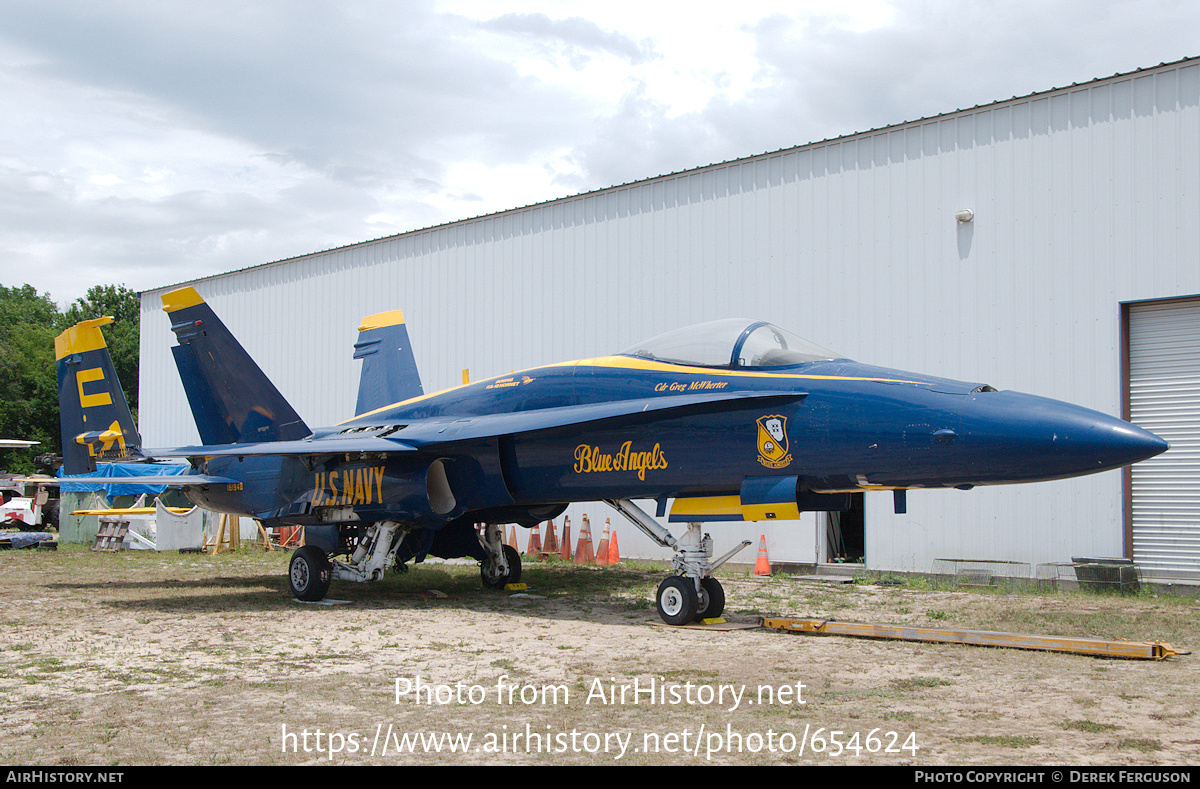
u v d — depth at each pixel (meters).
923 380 7.86
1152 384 11.82
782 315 14.92
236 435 12.58
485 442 10.07
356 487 10.71
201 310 12.76
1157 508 11.70
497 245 19.00
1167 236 11.59
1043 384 12.45
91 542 20.73
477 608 9.98
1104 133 12.14
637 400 9.10
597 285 17.34
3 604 10.22
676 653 7.05
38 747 4.44
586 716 5.05
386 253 21.12
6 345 57.94
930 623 8.78
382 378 15.40
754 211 15.35
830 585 12.37
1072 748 4.39
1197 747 4.39
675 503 9.04
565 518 16.56
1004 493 12.62
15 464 51.91
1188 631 8.20
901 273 13.74
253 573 14.05
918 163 13.68
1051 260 12.47
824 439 7.84
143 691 5.69
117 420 13.75
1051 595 11.09
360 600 10.74
